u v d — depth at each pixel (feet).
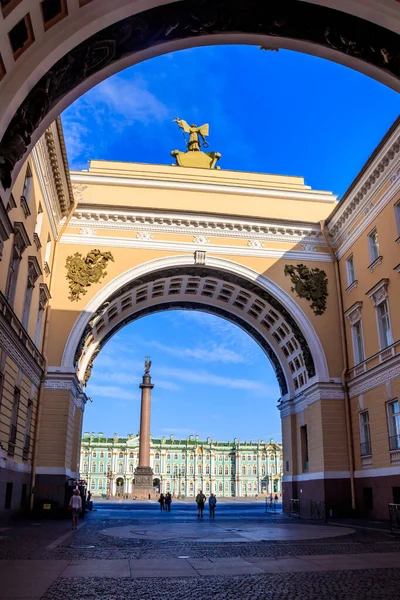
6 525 68.90
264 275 104.06
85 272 98.63
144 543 51.11
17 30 31.68
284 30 39.50
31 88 34.91
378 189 89.86
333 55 41.16
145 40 38.63
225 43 40.83
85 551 44.01
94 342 112.37
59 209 97.04
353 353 98.07
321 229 106.63
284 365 115.55
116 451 413.18
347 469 94.99
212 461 422.00
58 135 79.87
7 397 69.46
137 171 111.96
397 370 82.23
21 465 80.59
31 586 28.45
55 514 85.56
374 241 93.25
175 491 410.11
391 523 62.80
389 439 83.35
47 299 93.50
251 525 75.97
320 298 104.06
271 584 30.25
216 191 109.60
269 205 110.73
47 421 90.74
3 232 44.96
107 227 102.01
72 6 33.63
